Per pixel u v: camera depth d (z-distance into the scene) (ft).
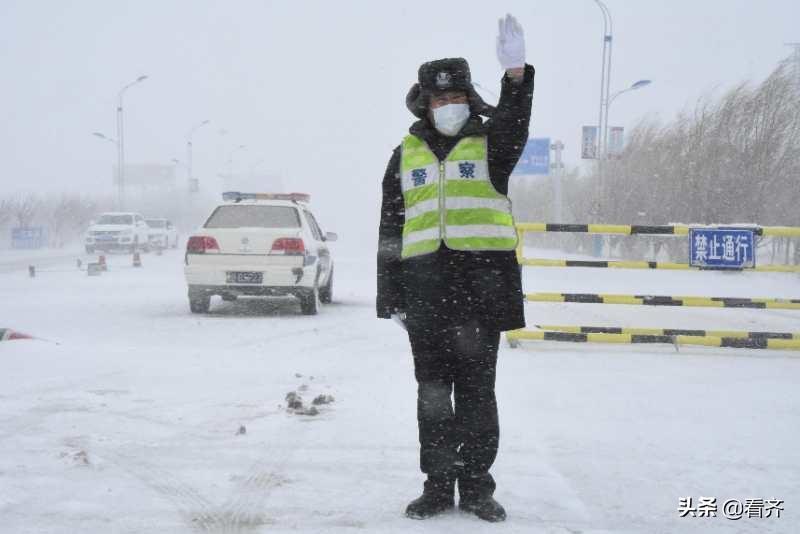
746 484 13.21
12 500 12.07
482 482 11.59
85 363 23.44
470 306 11.53
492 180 11.59
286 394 19.53
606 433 16.19
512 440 15.60
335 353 26.09
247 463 14.02
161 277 65.36
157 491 12.56
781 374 22.93
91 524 11.19
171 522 11.29
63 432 15.92
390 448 14.93
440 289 11.52
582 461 14.33
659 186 84.17
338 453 14.62
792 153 75.25
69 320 35.47
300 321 35.12
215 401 18.74
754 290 55.72
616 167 94.89
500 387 20.66
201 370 22.71
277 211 38.75
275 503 12.06
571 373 22.74
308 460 14.19
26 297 47.16
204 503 12.05
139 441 15.35
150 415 17.35
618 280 66.64
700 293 52.80
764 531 11.28
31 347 25.63
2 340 26.91
